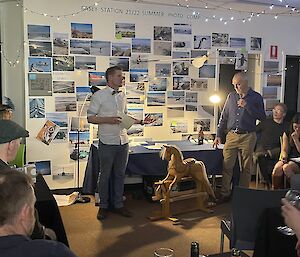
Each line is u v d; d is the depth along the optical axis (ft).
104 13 16.70
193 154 15.15
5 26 16.02
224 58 18.90
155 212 14.23
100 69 16.92
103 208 13.80
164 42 17.79
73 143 16.87
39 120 16.30
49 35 16.03
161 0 16.94
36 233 5.92
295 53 20.35
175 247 11.38
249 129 15.16
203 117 18.88
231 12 18.79
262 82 19.83
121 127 13.55
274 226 7.64
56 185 16.80
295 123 15.52
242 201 8.38
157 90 17.90
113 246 11.42
